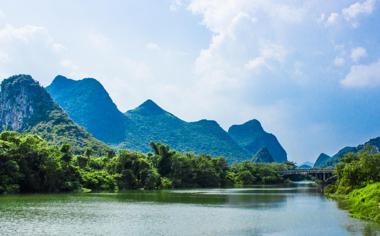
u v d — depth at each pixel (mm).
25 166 164125
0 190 153000
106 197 148250
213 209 105750
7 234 65250
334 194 164750
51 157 173000
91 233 67438
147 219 84688
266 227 75062
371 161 159000
